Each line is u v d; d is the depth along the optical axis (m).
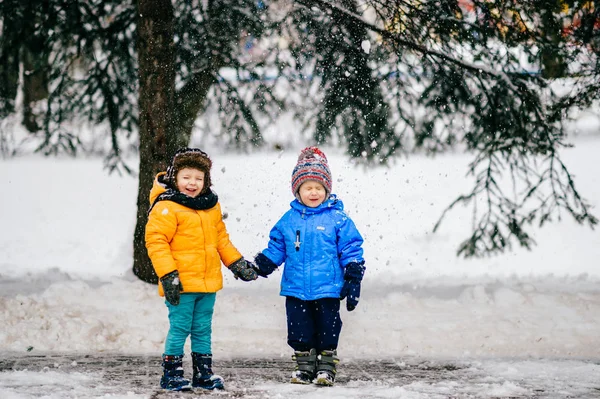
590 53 12.77
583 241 21.12
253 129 15.09
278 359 8.71
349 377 7.64
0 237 21.56
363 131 15.04
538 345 9.49
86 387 6.85
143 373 7.63
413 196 27.34
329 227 7.46
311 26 13.58
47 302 10.64
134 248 12.97
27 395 6.41
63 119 16.00
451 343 9.56
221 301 11.09
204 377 6.93
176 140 13.49
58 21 14.56
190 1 13.64
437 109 14.23
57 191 30.58
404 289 13.35
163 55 12.77
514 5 12.36
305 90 14.85
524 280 14.66
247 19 13.62
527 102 13.12
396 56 13.68
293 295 7.39
